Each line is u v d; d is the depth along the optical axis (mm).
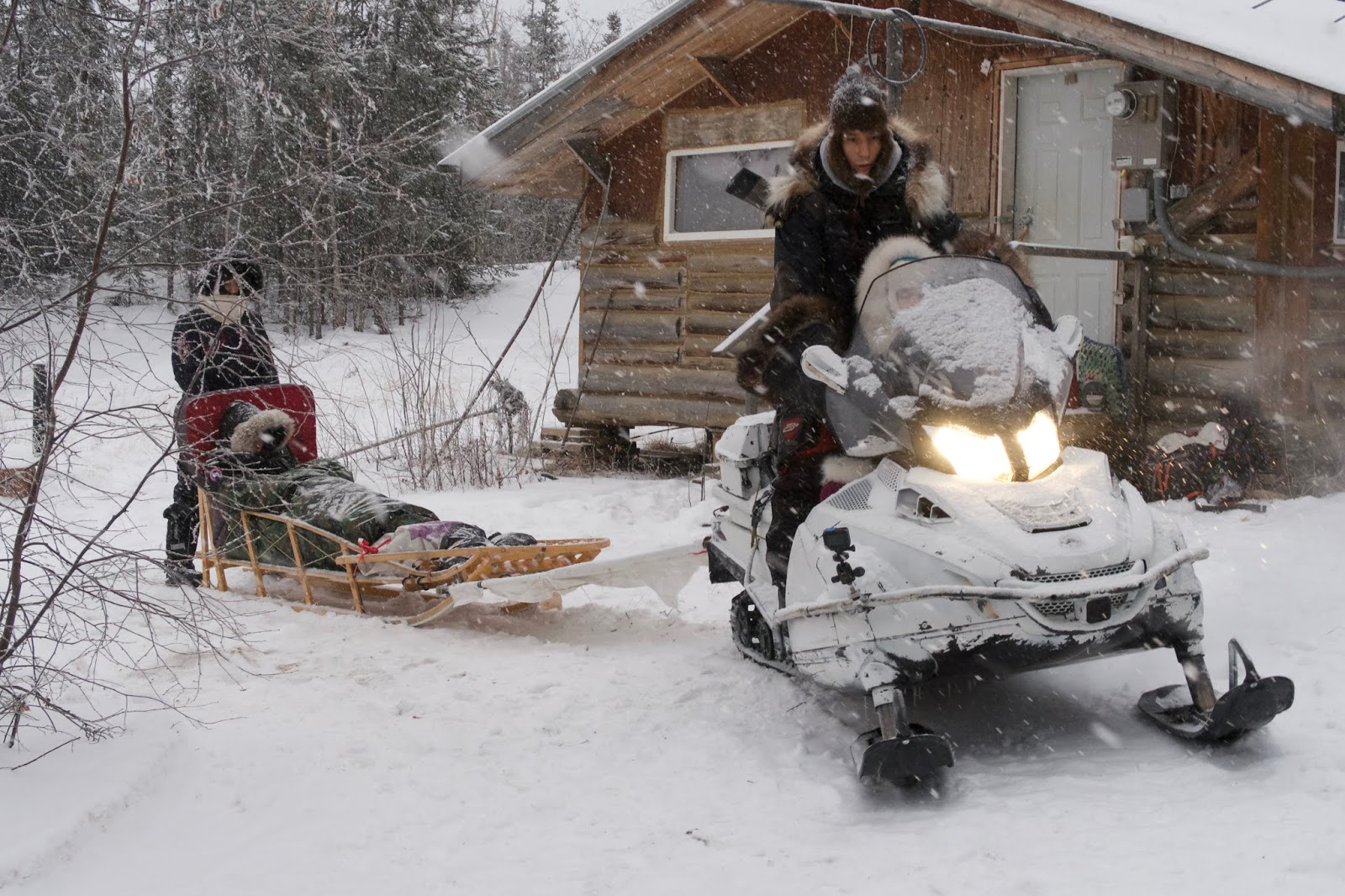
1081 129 10602
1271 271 9094
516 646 5980
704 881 3355
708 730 4691
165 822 3836
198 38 4336
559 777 4258
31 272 4055
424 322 24391
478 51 23969
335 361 15055
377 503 6500
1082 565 3924
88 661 5648
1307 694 4582
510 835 3771
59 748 4234
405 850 3664
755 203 5203
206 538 7098
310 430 7320
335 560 6320
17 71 4227
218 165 4484
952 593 3893
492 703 5062
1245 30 9117
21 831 3557
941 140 10977
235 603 6836
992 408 4230
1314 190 9266
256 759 4355
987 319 4430
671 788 4141
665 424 12328
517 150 12023
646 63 11117
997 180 10789
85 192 4246
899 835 3598
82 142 4176
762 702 5000
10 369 4031
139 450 12422
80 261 4277
